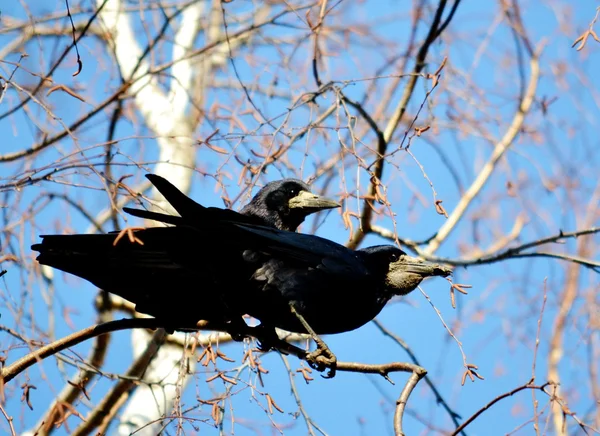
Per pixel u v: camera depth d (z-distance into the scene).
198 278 9.95
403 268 10.71
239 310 10.14
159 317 9.98
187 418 9.24
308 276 10.06
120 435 13.12
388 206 9.62
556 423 12.05
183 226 9.35
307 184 12.46
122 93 12.60
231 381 9.35
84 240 9.44
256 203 12.55
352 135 10.24
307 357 9.77
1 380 8.20
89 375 11.35
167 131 14.34
